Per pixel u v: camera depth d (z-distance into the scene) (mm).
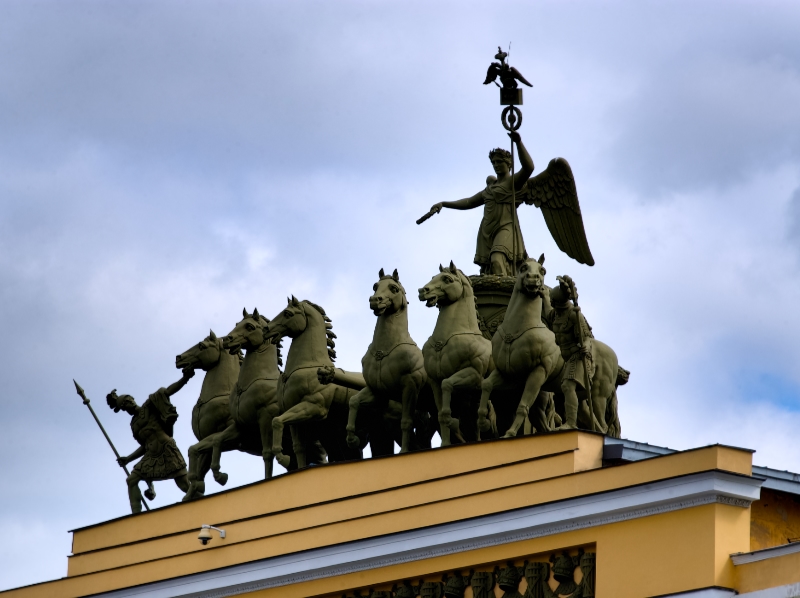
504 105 108312
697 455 83875
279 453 105938
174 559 103688
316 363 107062
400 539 93500
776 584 81375
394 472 96188
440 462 94438
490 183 109062
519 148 108250
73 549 109750
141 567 105062
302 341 107312
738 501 83562
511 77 108125
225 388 112312
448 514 92562
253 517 100938
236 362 113188
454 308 100250
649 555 84625
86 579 107312
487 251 108312
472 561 91062
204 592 101812
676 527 84062
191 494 110688
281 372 109188
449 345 99438
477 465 93125
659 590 83938
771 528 88062
